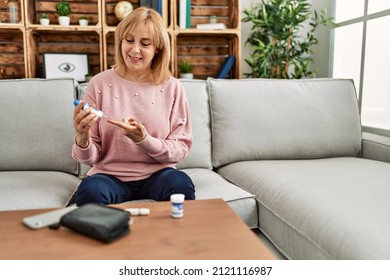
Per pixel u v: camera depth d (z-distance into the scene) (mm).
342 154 2064
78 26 2463
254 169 1737
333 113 2070
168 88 1545
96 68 2842
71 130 1811
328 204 1195
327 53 2990
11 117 1771
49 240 826
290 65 2969
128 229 872
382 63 2383
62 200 1401
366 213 1099
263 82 2102
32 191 1414
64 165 1791
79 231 844
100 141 1470
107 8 2785
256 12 2877
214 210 1026
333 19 2812
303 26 2756
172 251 779
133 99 1489
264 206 1448
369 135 2221
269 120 1986
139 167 1454
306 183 1431
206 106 2016
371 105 2508
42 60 2719
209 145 1979
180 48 2922
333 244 1017
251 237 851
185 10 2598
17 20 2514
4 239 831
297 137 1990
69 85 1876
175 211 961
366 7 2508
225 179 1846
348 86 2182
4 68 2693
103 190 1266
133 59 1429
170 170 1424
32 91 1823
